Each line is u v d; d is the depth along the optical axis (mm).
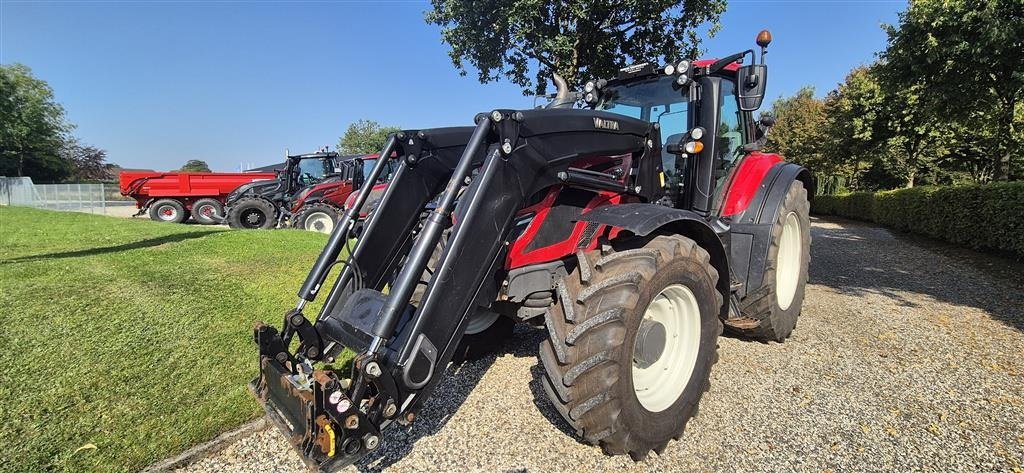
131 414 2764
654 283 2422
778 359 3729
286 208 13656
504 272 2613
